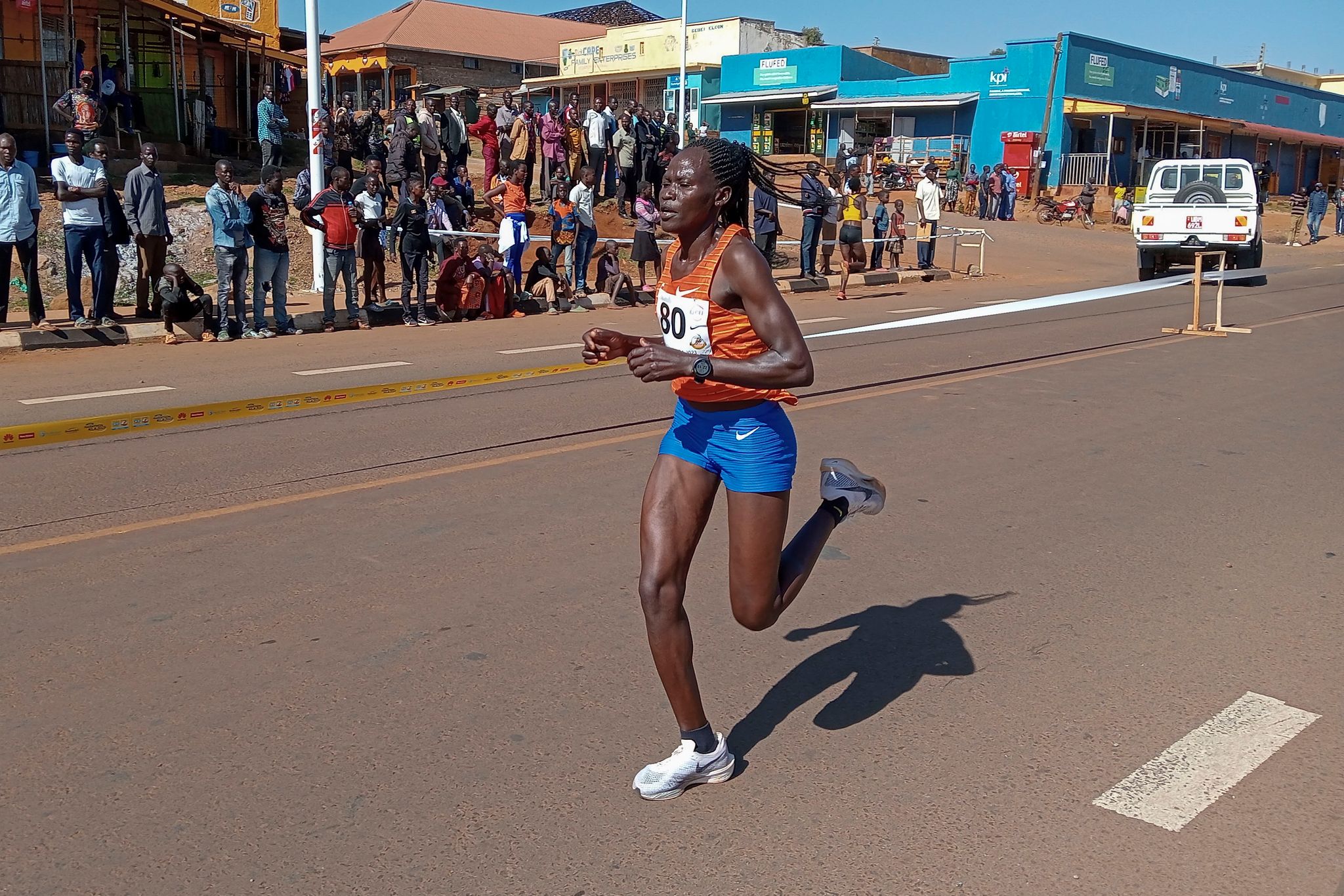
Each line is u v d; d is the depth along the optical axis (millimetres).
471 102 24641
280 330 13562
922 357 11680
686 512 3289
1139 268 21688
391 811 3211
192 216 18359
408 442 7699
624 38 50125
